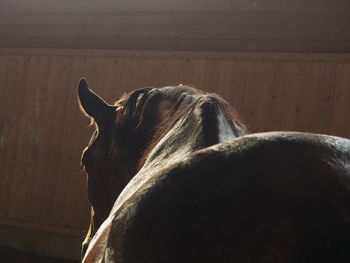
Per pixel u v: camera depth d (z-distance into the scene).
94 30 8.84
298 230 0.96
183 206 1.05
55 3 9.15
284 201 0.99
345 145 1.12
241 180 1.04
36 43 9.27
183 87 1.91
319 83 6.99
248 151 1.08
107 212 2.12
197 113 1.54
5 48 9.16
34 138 8.67
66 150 8.43
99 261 1.33
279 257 0.94
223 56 7.51
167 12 8.35
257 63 7.32
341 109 6.86
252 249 0.96
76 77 8.48
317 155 1.07
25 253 8.35
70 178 8.34
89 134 8.32
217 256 0.98
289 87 7.12
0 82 9.02
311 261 0.93
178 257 1.01
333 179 1.01
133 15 8.58
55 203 8.40
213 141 1.42
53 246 8.30
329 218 0.96
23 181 8.66
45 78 8.71
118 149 2.03
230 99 7.41
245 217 1.00
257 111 7.25
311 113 7.00
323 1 7.45
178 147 1.52
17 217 8.62
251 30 7.82
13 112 8.87
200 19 8.13
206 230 1.01
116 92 8.14
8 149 8.83
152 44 8.42
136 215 1.08
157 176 1.11
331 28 7.39
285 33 7.62
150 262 1.02
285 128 7.10
